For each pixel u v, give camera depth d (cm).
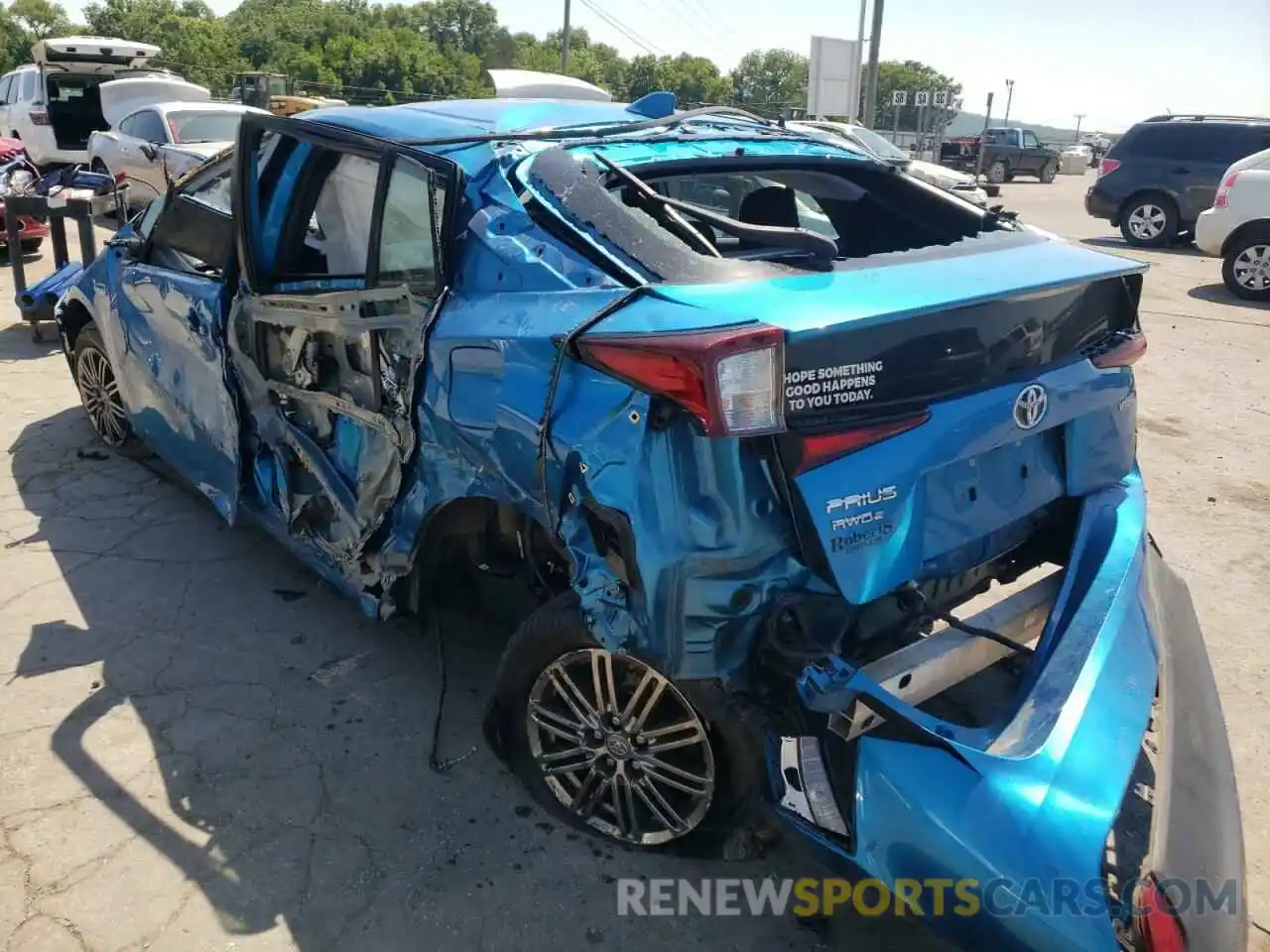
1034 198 2480
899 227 350
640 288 224
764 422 200
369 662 347
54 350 686
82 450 514
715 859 264
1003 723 213
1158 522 481
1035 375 250
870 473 215
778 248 316
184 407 393
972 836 192
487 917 244
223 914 242
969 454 234
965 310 229
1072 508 283
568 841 269
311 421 329
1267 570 431
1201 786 216
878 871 202
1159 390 703
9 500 459
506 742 287
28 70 1647
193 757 296
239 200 326
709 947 239
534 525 276
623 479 214
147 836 265
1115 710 214
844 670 210
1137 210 1465
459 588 354
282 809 277
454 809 279
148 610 374
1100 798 195
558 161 264
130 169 1214
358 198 307
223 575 400
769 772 220
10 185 953
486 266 259
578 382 225
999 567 276
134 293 416
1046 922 184
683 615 214
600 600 224
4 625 361
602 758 263
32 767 289
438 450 269
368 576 312
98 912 240
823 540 211
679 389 201
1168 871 194
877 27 2052
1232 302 1030
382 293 279
